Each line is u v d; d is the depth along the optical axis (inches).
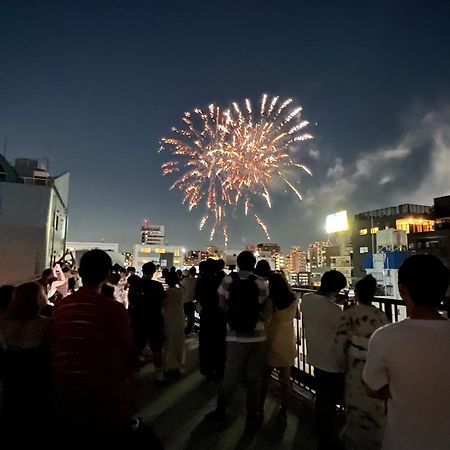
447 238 1900.8
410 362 71.1
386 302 171.9
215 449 147.6
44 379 105.0
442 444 68.1
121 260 1082.1
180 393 214.8
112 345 94.8
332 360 150.3
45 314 147.8
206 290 244.1
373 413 119.1
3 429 101.7
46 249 839.1
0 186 833.5
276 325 181.9
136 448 97.8
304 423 172.6
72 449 90.4
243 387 230.8
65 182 1122.0
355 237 2613.2
